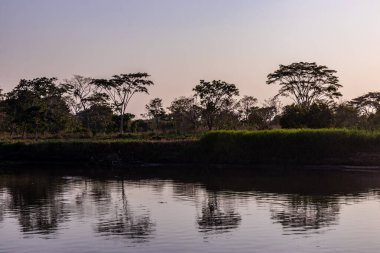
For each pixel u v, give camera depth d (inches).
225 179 1600.6
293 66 3314.5
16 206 1092.5
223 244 737.0
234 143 2215.8
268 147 2162.9
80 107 3745.1
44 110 3287.4
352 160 2028.8
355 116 2893.7
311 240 754.8
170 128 3715.6
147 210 1023.6
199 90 3410.4
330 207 1026.7
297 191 1277.1
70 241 770.8
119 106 3577.8
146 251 706.8
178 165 2228.1
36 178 1712.6
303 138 2111.2
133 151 2349.9
